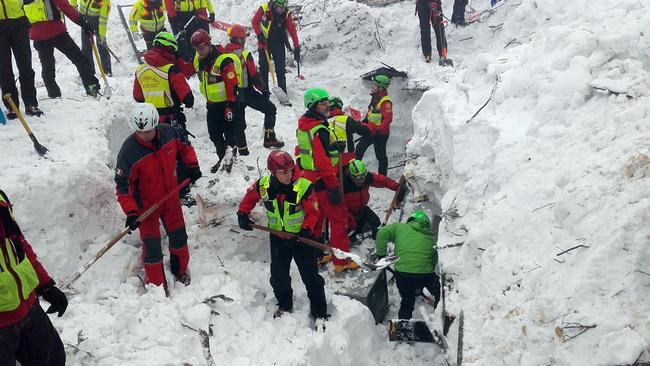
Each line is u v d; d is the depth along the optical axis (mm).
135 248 6062
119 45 11531
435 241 6320
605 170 4633
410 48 11375
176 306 5309
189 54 10000
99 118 7059
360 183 7195
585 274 4059
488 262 4773
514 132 5746
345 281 6613
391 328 5832
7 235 3734
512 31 9445
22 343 3949
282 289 5730
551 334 4023
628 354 3598
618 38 5641
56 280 5379
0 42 6434
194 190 7039
